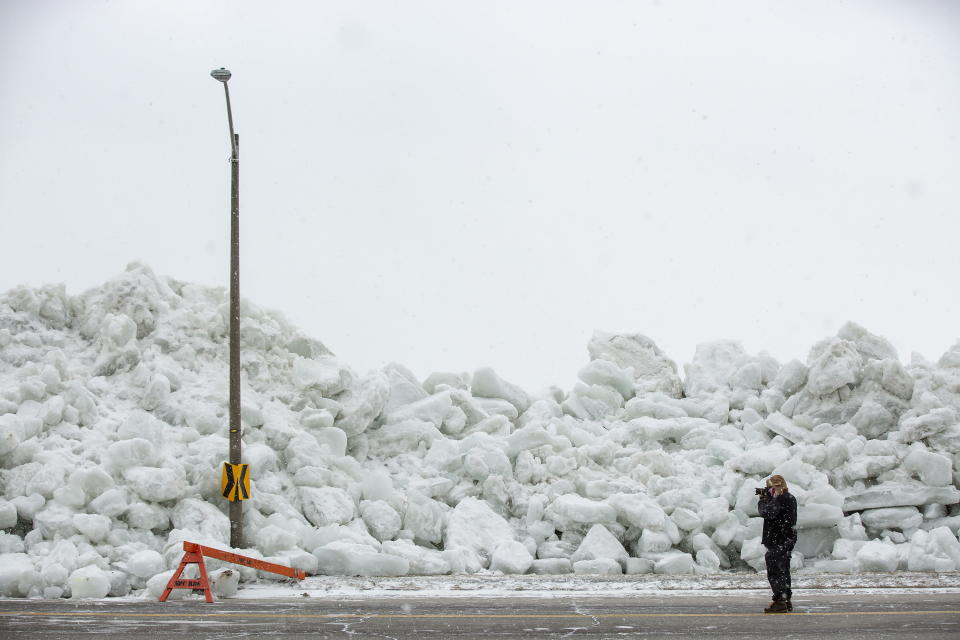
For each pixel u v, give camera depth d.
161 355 19.00
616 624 10.89
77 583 13.22
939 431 18.30
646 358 22.91
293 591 13.70
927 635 10.16
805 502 17.09
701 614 11.54
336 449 18.58
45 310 19.38
